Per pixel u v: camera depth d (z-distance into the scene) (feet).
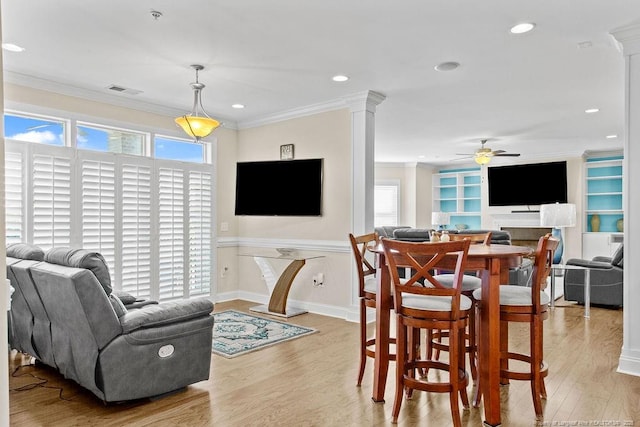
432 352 11.37
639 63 10.04
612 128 21.81
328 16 9.52
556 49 11.37
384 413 8.59
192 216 18.28
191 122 12.66
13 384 10.02
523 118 19.60
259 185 18.48
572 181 29.53
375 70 13.03
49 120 14.40
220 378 10.42
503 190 32.19
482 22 9.80
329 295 16.83
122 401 8.87
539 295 8.34
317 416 8.45
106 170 15.43
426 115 19.01
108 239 15.42
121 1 8.84
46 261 9.68
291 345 13.01
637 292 10.28
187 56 11.89
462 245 7.69
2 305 3.72
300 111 17.53
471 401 9.18
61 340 9.59
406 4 8.98
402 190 35.65
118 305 8.97
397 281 8.31
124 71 13.11
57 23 9.83
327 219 16.80
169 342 9.25
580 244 29.07
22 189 13.42
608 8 9.13
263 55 11.80
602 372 10.61
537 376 8.35
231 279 19.99
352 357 11.94
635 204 10.19
